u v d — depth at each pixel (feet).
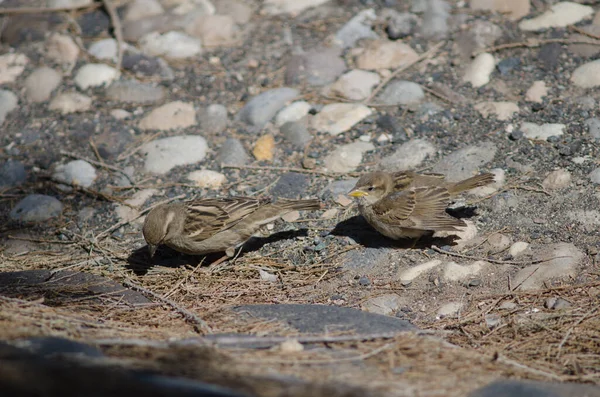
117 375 19.65
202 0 53.16
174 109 45.85
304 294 33.24
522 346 27.66
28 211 41.11
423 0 49.73
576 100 41.52
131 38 50.93
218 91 46.85
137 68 48.62
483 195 37.19
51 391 18.10
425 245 35.37
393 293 32.60
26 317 26.89
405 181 35.47
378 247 35.68
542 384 22.93
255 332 27.66
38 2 54.70
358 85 45.37
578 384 23.49
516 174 37.93
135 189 41.81
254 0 53.21
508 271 32.63
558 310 29.48
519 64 44.57
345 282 33.78
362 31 48.93
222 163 42.45
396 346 25.84
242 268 35.63
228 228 36.11
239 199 36.94
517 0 48.29
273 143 43.14
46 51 50.60
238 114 45.14
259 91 46.50
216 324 28.91
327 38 49.19
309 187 40.24
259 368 22.68
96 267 36.78
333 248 36.06
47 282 33.73
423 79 45.06
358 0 51.67
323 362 24.08
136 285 34.17
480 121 41.68
